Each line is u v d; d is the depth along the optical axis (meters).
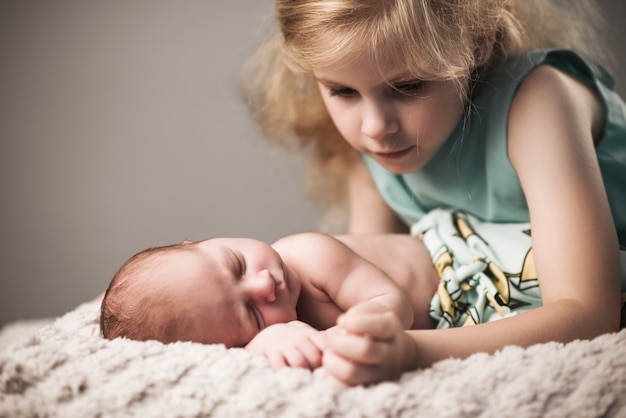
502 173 1.25
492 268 1.20
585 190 1.09
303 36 1.10
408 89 1.09
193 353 0.84
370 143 1.14
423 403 0.77
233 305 0.97
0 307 2.29
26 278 2.29
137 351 0.85
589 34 1.52
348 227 1.87
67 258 2.29
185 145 2.29
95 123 2.27
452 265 1.24
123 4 2.24
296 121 1.60
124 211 2.29
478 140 1.29
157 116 2.28
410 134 1.12
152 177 2.30
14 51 2.24
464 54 1.09
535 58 1.24
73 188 2.29
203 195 2.31
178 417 0.76
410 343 0.83
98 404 0.78
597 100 1.29
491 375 0.81
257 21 2.22
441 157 1.32
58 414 0.78
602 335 0.92
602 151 1.30
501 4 1.16
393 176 1.48
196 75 2.27
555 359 0.84
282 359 0.84
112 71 2.26
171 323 0.96
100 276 2.30
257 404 0.76
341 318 0.78
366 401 0.76
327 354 0.80
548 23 1.41
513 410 0.77
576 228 1.05
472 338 0.89
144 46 2.26
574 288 1.00
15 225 2.28
